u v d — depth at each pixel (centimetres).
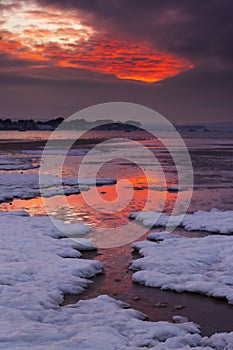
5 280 866
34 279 895
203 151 6022
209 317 753
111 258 1116
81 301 787
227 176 3070
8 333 604
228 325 720
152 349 590
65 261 1018
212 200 2070
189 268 989
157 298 838
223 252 1106
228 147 7112
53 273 934
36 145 7638
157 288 889
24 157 4878
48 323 677
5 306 730
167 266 1003
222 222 1491
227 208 1867
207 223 1476
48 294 804
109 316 713
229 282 895
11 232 1322
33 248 1130
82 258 1113
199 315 761
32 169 3553
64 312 730
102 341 590
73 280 902
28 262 996
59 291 836
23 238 1241
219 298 835
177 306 798
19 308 728
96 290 879
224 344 629
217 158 4750
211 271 970
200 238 1255
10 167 3644
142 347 602
